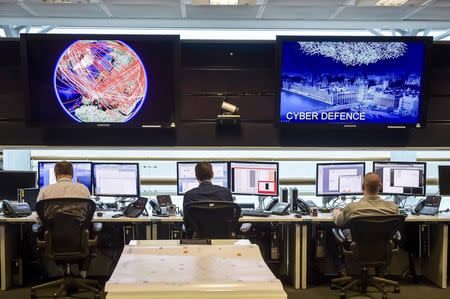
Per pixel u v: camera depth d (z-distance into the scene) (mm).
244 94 4555
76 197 3539
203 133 4566
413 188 4445
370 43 4129
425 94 4250
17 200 4359
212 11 4547
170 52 4137
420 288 4211
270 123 4582
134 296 1114
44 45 4074
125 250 1506
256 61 4551
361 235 3631
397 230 3814
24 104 4238
